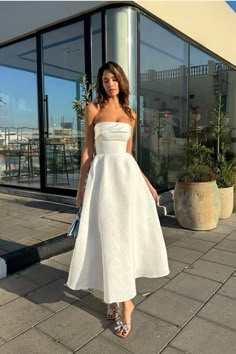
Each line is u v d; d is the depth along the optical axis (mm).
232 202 5449
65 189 6270
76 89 5855
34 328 2441
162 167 6359
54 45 6078
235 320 2523
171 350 2189
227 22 8539
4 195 7059
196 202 4637
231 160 6680
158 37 5973
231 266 3525
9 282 3178
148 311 2650
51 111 6359
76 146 6035
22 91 6883
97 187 2367
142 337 2324
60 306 2742
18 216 5285
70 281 2402
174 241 4320
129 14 5219
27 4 6145
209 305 2740
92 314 2621
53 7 5762
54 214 5367
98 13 5398
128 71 5328
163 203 5852
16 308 2715
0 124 7559
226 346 2223
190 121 7211
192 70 7168
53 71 6199
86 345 2246
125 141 2406
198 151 6449
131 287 2299
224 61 8688
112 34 5270
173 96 6582
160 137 6270
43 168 6602
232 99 9312
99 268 2391
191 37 6758
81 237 2369
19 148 7156
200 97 7578
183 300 2822
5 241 4086
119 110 2465
